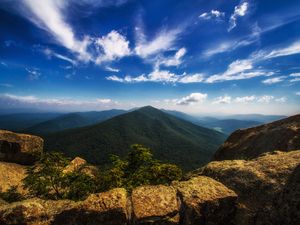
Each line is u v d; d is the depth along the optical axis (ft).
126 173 85.87
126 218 35.68
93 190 73.26
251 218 35.63
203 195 37.83
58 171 74.79
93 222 35.65
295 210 32.24
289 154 46.78
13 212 37.55
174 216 35.73
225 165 52.44
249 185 40.70
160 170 76.64
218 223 36.01
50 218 37.83
